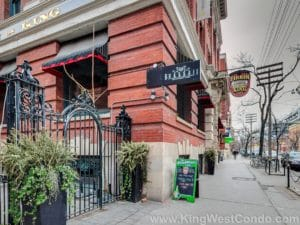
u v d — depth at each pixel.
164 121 7.59
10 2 12.48
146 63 7.91
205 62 17.06
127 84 8.15
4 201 4.38
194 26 12.09
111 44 8.63
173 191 8.00
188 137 11.61
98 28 9.35
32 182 3.96
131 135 7.84
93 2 8.86
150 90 7.71
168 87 8.16
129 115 7.96
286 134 63.09
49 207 4.09
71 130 8.55
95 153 7.96
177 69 7.12
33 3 10.81
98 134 7.43
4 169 4.07
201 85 11.28
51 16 9.97
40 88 5.08
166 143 7.75
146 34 8.02
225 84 25.14
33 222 3.97
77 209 6.14
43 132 4.59
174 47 9.12
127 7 8.27
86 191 7.28
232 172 16.69
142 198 7.30
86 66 9.39
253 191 9.29
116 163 7.47
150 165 7.50
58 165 4.31
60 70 9.41
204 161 15.78
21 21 11.00
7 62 12.34
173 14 8.53
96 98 9.28
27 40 10.73
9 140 4.48
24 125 4.73
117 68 8.41
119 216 5.74
